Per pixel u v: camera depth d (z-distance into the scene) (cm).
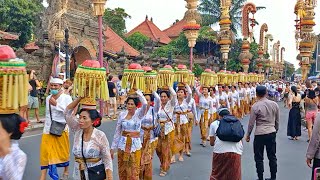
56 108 693
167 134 820
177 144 900
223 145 652
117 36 3922
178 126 970
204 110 1195
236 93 1738
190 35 1845
